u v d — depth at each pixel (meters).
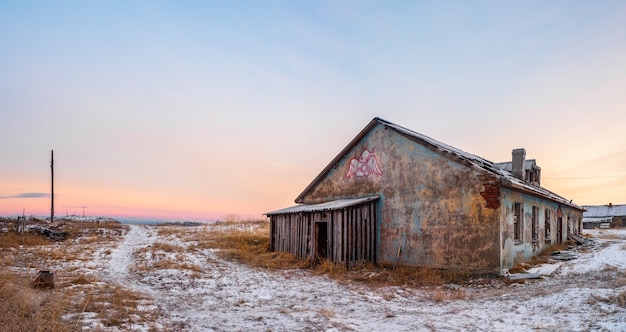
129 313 7.45
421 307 9.55
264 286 11.94
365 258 16.12
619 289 9.65
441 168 14.88
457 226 14.19
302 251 17.66
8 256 15.23
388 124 17.06
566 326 7.20
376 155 17.53
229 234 26.20
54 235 25.02
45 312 6.77
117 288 10.06
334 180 19.80
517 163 21.73
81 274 11.99
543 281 12.48
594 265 14.32
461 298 10.64
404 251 15.68
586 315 7.76
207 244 21.61
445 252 14.39
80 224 34.25
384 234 16.58
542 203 19.27
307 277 14.02
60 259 15.59
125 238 27.56
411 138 15.93
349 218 15.87
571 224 26.89
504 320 7.91
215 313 8.22
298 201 21.91
